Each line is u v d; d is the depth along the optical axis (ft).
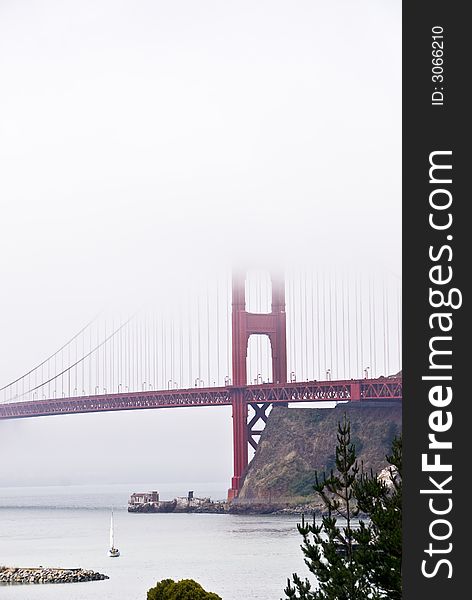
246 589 323.78
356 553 97.25
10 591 327.06
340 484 103.81
